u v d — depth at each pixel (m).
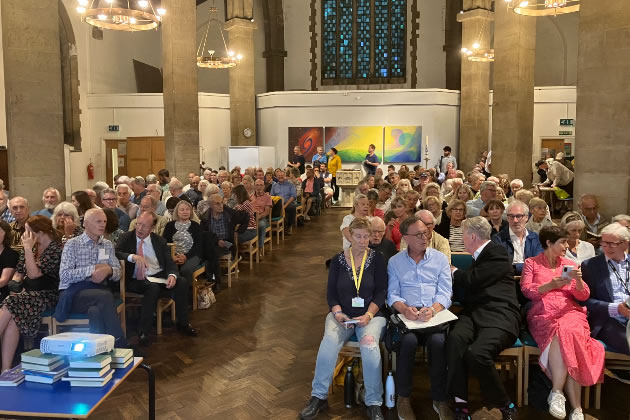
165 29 12.66
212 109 18.48
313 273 7.46
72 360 2.70
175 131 12.71
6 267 4.41
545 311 3.59
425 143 17.67
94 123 18.08
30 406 2.50
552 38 20.75
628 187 5.84
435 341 3.46
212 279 6.14
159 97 17.88
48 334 4.30
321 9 22.61
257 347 4.69
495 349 3.39
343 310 3.83
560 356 3.38
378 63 22.64
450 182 8.05
